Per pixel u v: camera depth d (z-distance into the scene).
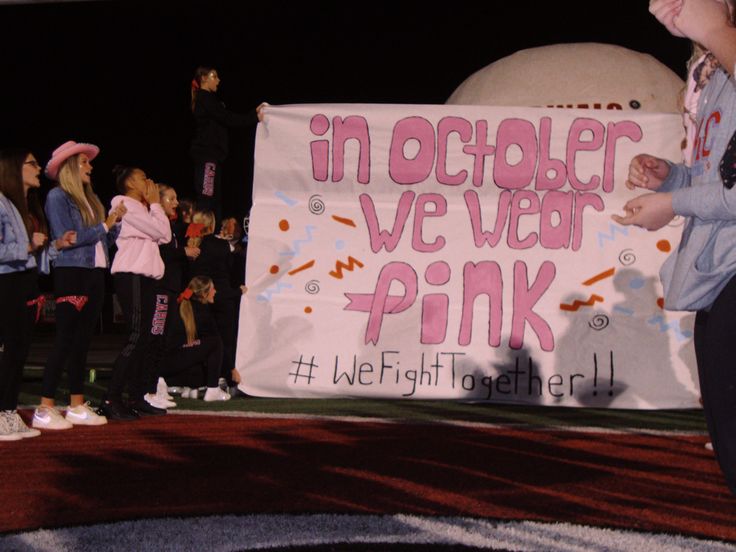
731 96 1.86
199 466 4.03
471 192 6.17
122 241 5.85
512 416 6.09
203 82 7.30
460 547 2.66
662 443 4.79
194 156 7.46
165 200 6.53
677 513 3.17
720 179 1.83
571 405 6.01
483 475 3.84
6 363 4.94
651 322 6.04
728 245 1.81
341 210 6.17
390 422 5.62
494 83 8.29
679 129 6.14
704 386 1.82
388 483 3.66
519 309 6.08
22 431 4.95
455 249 6.14
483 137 6.19
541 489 3.56
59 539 2.76
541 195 6.16
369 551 2.63
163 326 6.43
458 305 6.09
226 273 7.63
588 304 6.07
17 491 3.50
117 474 3.84
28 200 5.24
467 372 6.05
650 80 8.09
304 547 2.67
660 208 1.94
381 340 6.09
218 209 7.61
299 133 6.20
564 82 8.05
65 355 5.43
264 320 6.12
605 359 6.03
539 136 6.18
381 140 6.19
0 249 4.77
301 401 7.12
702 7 1.76
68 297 5.41
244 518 3.02
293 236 6.16
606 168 6.15
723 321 1.76
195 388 7.60
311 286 6.13
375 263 6.14
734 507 3.28
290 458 4.24
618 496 3.45
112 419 5.74
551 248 6.12
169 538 2.77
